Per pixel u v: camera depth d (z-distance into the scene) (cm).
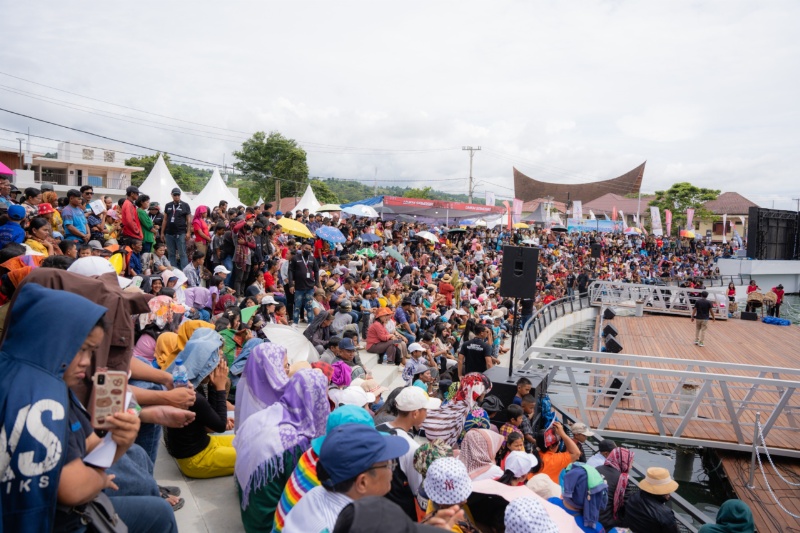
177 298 945
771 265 4634
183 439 546
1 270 562
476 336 1035
